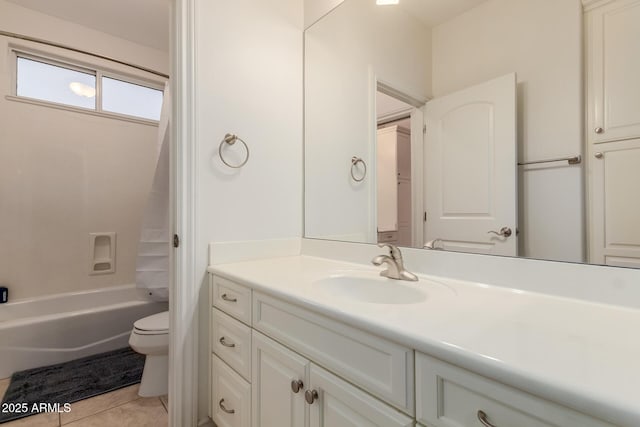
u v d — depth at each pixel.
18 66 2.25
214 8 1.33
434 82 1.16
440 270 1.09
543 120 0.89
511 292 0.89
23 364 1.85
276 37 1.56
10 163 2.18
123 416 1.45
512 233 0.94
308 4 1.66
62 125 2.38
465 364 0.49
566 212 0.84
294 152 1.64
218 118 1.35
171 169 1.29
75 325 2.05
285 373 0.89
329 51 1.56
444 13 1.13
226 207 1.38
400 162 1.28
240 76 1.42
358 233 1.43
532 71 0.91
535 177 0.90
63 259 2.37
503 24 0.97
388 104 1.33
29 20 2.21
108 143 2.58
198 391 1.30
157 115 2.89
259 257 1.48
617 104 0.76
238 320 1.12
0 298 2.09
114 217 2.60
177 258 1.26
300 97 1.66
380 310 0.70
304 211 1.66
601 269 0.76
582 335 0.56
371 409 0.64
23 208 2.22
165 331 1.62
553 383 0.40
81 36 2.41
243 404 1.07
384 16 1.33
